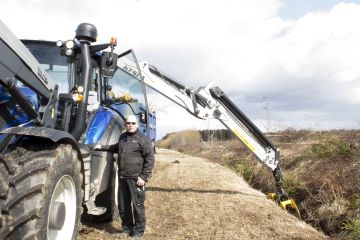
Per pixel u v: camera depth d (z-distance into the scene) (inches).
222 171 502.0
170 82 313.9
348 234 289.6
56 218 145.8
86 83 191.9
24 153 139.3
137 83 271.9
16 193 129.6
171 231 232.2
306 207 361.4
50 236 147.6
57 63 209.8
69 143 155.6
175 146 1467.8
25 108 158.4
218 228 241.4
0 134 150.5
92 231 214.8
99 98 219.8
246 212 280.8
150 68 309.0
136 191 210.8
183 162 627.5
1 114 155.4
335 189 352.5
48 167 137.1
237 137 321.7
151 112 363.3
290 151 515.8
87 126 200.5
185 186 370.0
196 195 328.5
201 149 1032.8
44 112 172.4
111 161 221.9
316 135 582.9
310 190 379.9
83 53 193.5
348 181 358.0
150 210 275.6
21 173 132.0
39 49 213.5
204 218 261.1
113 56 203.9
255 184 508.1
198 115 311.7
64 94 189.2
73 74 203.3
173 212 272.7
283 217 276.7
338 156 428.5
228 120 318.0
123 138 214.4
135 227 212.7
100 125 210.2
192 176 440.5
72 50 191.5
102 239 204.8
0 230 129.1
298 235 236.4
